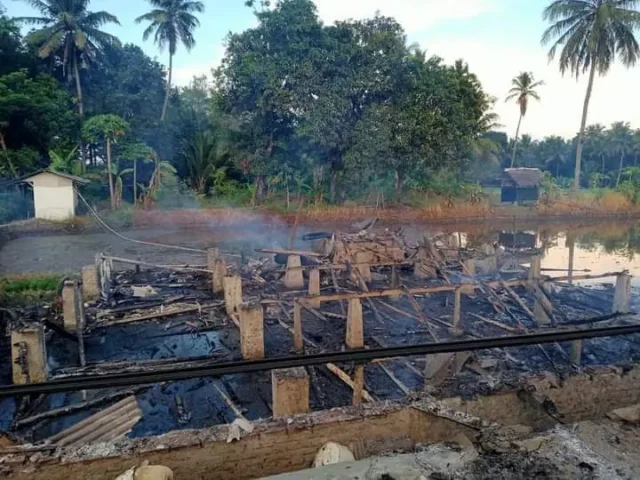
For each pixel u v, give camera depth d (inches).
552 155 2381.9
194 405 255.8
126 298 440.5
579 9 1257.4
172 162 1309.1
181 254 712.4
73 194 956.0
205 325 378.6
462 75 1262.3
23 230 881.5
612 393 181.8
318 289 423.5
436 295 468.4
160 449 134.6
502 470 111.7
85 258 674.2
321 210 1118.4
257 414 247.6
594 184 1750.7
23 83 1041.5
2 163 956.6
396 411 153.0
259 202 1184.8
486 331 365.1
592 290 513.0
